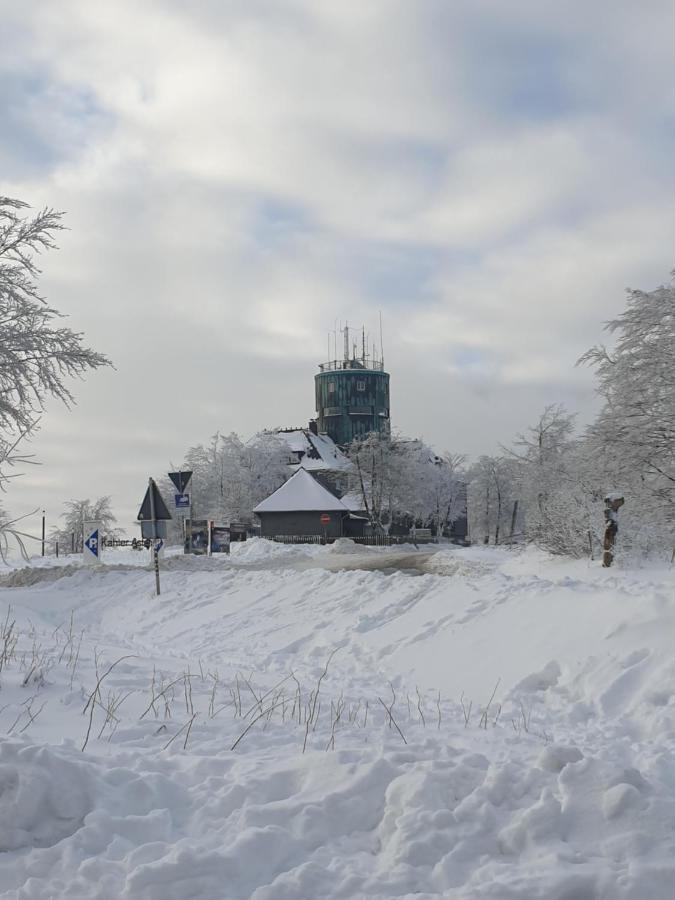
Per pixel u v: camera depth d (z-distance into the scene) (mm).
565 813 4141
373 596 15008
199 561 29172
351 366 102625
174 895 3514
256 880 3730
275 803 4301
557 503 26016
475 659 10750
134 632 17938
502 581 13258
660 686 8477
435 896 3572
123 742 5664
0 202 17688
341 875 3754
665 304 25797
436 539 85125
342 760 4852
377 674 11336
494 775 4441
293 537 68625
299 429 96312
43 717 6230
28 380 17359
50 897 3523
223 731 6059
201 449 81312
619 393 26250
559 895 3551
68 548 67375
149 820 4117
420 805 4234
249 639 14938
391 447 77062
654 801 4188
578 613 10633
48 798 4113
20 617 18938
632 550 22031
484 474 83125
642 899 3537
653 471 25844
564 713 8531
